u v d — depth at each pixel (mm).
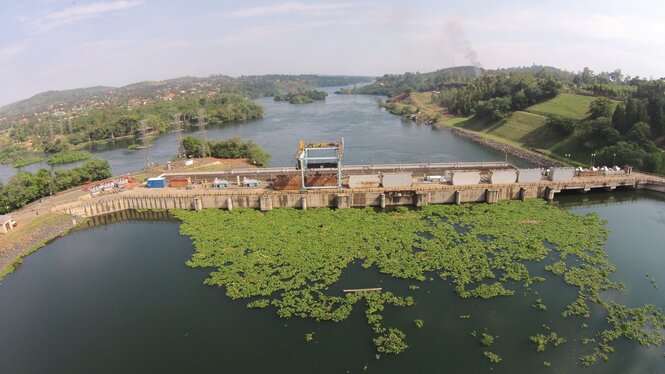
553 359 55938
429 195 117625
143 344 61781
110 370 56562
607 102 183250
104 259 91188
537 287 73375
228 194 118125
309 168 134125
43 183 129500
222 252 89562
